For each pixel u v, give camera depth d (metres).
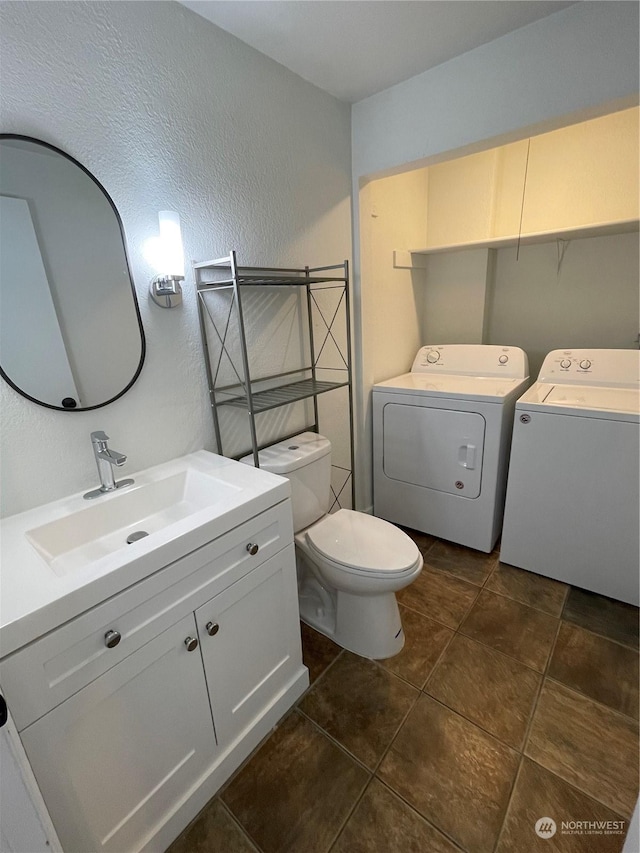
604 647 1.61
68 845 0.85
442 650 1.63
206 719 1.13
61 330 1.13
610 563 1.82
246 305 1.64
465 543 2.27
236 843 1.07
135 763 0.96
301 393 1.73
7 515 1.10
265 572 1.23
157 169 1.26
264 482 1.26
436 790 1.16
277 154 1.62
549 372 2.22
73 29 1.03
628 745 1.25
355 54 1.52
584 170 2.30
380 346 2.48
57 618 0.76
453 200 2.65
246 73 1.46
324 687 1.49
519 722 1.34
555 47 1.38
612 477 1.72
